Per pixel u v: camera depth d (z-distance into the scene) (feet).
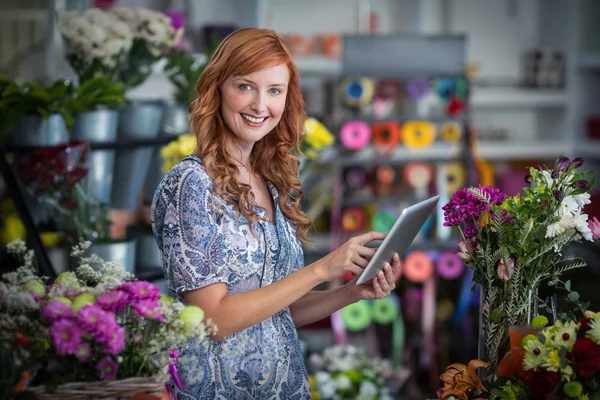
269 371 6.44
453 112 19.57
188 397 6.25
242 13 22.54
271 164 6.99
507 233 5.99
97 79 10.14
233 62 6.24
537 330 5.75
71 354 5.06
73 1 14.01
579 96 25.61
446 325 19.72
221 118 6.46
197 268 6.04
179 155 10.69
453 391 5.89
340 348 13.74
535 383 5.40
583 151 25.08
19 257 6.46
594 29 25.68
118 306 5.15
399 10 25.04
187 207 6.08
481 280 6.15
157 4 22.11
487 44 26.17
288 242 6.66
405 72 18.97
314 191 19.92
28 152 9.73
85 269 5.89
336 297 6.97
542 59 25.70
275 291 6.00
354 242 6.08
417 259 18.75
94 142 10.02
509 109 26.58
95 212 9.83
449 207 6.16
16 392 4.88
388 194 19.74
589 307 6.26
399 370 14.25
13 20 18.52
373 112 19.81
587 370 5.22
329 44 22.98
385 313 18.35
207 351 6.29
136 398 5.10
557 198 5.87
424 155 22.58
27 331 5.16
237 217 6.31
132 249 9.88
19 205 9.59
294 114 6.89
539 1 26.17
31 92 9.63
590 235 5.91
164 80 19.71
